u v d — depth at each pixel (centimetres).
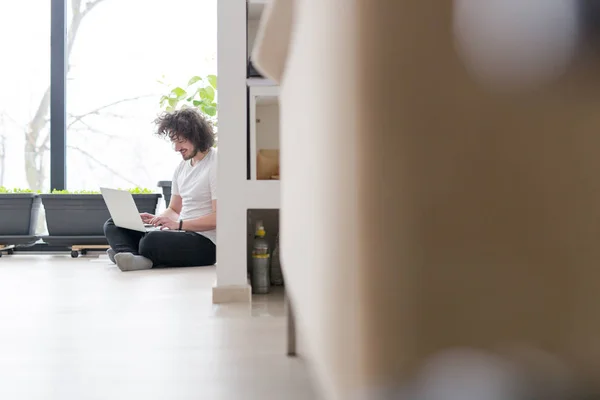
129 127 534
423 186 43
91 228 442
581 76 41
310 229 77
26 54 529
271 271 267
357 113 47
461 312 41
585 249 40
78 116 529
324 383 68
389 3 44
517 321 41
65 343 153
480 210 41
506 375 41
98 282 277
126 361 135
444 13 42
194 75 515
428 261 42
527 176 41
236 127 224
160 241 335
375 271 44
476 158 42
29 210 451
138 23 529
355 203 47
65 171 489
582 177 40
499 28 41
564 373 40
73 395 110
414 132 43
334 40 56
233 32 224
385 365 43
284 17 94
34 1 525
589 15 41
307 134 79
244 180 224
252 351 144
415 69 43
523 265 41
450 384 41
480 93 42
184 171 358
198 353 142
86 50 528
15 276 304
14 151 538
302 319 89
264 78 227
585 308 40
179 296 233
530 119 41
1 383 118
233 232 223
